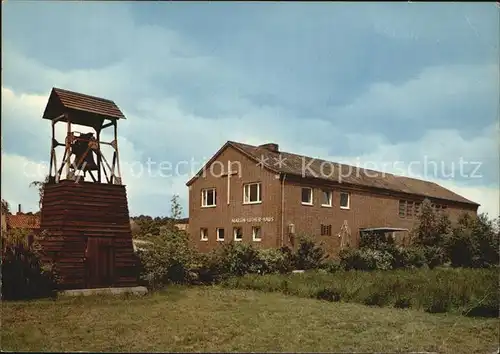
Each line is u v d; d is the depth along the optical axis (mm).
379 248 26531
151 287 16453
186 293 15586
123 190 16375
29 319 10234
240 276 19344
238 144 26875
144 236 19438
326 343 8031
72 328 9180
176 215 20094
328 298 14039
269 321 10117
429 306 11688
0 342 7898
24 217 17484
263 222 24812
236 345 7781
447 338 8555
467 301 11695
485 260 26703
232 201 26688
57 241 14883
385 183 31594
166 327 9352
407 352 7574
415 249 27750
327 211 26641
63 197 15156
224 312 11391
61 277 14594
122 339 8188
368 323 9938
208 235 27891
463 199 37094
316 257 23844
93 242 15391
